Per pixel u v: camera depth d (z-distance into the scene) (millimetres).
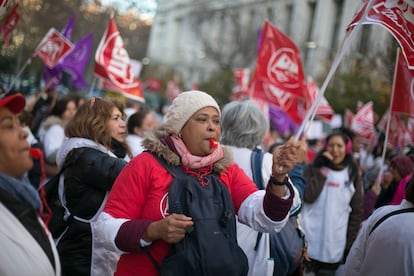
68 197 3250
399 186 4777
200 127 2422
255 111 3359
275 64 6602
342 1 33438
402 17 2650
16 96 1976
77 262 3230
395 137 6652
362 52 18594
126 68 6895
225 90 36438
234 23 38406
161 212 2346
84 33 19141
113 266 3174
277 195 2334
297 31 36594
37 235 2027
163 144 2441
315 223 4812
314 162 4984
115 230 2277
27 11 11352
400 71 4355
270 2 40938
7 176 1978
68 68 9547
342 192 4824
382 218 2723
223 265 2238
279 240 3227
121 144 3705
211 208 2324
